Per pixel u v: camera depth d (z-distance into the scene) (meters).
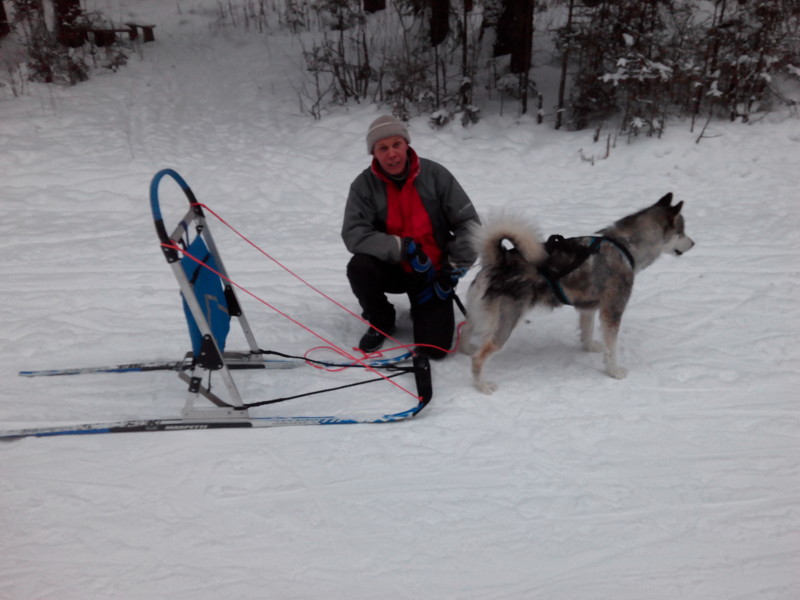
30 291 4.25
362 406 2.96
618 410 2.86
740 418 2.79
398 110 8.09
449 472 2.46
